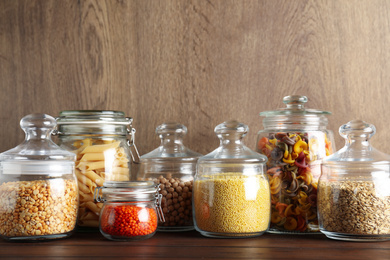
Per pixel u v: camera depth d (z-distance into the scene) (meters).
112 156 1.26
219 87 1.46
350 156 1.12
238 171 1.16
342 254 0.98
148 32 1.47
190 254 0.98
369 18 1.44
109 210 1.12
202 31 1.46
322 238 1.15
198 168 1.20
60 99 1.48
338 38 1.44
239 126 1.20
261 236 1.18
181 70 1.47
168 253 0.99
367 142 1.15
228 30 1.46
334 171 1.12
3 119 1.48
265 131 1.26
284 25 1.45
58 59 1.48
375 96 1.44
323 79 1.45
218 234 1.14
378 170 1.09
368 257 0.95
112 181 1.14
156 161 1.27
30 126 1.15
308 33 1.45
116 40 1.47
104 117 1.26
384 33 1.44
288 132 1.22
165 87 1.47
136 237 1.11
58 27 1.48
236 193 1.13
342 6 1.45
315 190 1.20
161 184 1.25
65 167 1.14
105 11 1.48
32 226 1.08
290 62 1.45
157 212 1.21
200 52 1.46
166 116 1.47
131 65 1.47
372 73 1.44
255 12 1.46
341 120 1.44
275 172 1.21
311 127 1.23
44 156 1.11
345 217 1.08
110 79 1.47
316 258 0.95
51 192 1.10
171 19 1.47
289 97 1.27
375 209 1.07
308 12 1.45
